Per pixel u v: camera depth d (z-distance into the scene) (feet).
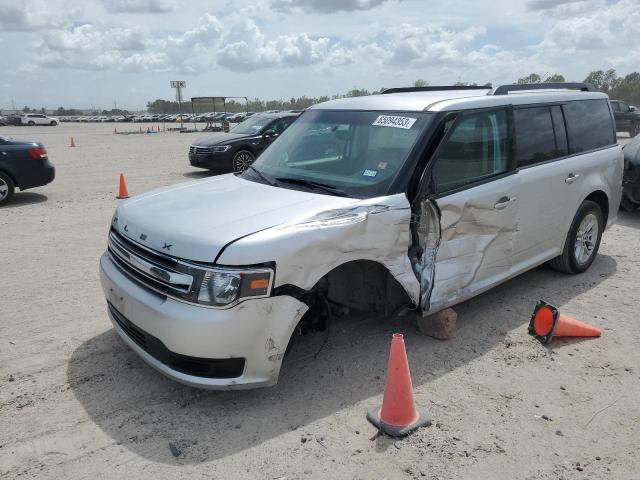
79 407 11.27
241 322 10.09
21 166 33.24
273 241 10.27
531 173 15.52
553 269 19.21
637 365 13.05
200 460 9.64
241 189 13.30
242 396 11.61
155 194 13.83
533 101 16.24
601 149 19.17
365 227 11.45
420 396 11.61
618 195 20.26
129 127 186.60
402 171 12.50
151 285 10.87
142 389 11.94
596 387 12.07
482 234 14.05
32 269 20.24
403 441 10.13
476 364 12.99
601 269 19.95
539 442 10.16
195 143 47.24
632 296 17.30
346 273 12.86
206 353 10.12
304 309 10.73
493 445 10.05
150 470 9.39
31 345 14.02
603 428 10.61
